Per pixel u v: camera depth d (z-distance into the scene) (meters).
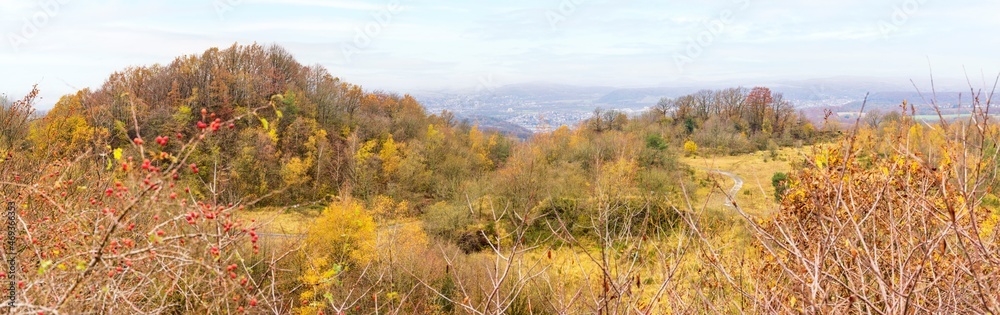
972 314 3.18
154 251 3.18
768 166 28.39
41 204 5.20
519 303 7.98
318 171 33.53
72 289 3.06
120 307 3.67
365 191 34.69
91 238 3.47
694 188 25.33
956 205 3.65
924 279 3.65
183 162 3.09
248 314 3.81
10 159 6.32
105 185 5.29
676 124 59.81
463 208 27.80
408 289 9.23
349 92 53.34
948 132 3.21
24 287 3.40
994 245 3.25
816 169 4.64
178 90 36.59
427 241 21.88
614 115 53.00
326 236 16.58
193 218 3.18
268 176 31.17
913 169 4.15
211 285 3.59
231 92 38.62
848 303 3.41
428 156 42.00
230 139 29.48
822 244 3.65
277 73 47.47
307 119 42.09
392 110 55.31
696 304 4.17
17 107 7.55
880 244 4.43
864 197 4.48
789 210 4.92
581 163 32.47
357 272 14.98
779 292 3.84
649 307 3.87
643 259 4.50
